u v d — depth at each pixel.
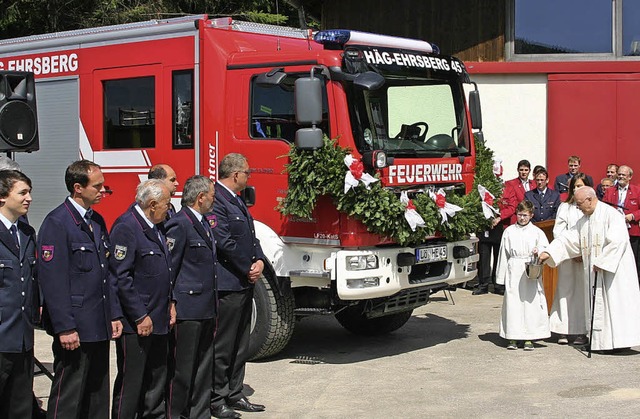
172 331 6.19
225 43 8.48
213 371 6.60
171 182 6.91
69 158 9.56
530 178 13.48
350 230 7.71
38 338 9.58
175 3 20.53
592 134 13.27
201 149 8.47
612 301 8.59
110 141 9.23
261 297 8.14
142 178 8.93
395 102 8.16
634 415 6.49
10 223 5.30
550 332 9.20
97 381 5.61
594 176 13.29
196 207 6.25
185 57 8.58
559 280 9.16
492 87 13.57
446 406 6.84
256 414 6.71
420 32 14.17
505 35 13.67
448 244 8.59
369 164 7.72
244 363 6.79
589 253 8.77
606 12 13.41
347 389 7.41
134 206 5.84
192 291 6.14
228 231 6.53
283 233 8.09
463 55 13.92
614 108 13.16
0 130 7.81
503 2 13.65
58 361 5.48
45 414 6.27
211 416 6.61
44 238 5.31
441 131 8.62
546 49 13.61
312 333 9.95
